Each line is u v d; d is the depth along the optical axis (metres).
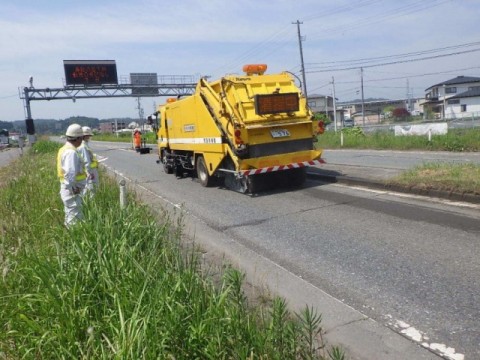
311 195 10.06
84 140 8.44
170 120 15.22
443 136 20.02
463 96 71.56
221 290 3.77
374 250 5.83
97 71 49.19
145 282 3.61
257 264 5.68
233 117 10.20
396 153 18.55
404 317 3.99
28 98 46.84
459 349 3.42
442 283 4.61
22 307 3.61
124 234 4.88
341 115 96.62
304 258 5.77
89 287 3.91
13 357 3.26
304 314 3.27
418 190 9.03
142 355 2.81
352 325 3.93
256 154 10.43
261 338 2.98
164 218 7.24
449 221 6.84
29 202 8.29
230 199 10.38
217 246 6.59
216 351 2.98
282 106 10.55
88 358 3.04
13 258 4.66
